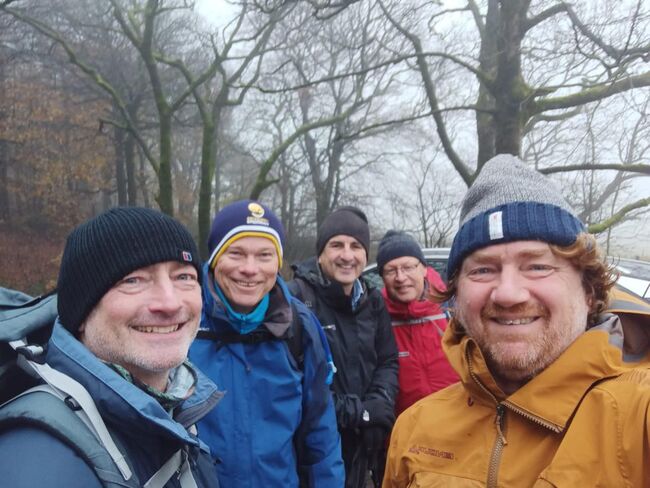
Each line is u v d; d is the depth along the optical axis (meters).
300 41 9.81
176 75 16.34
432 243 13.59
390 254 2.89
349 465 2.42
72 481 0.92
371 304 2.68
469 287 1.34
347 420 2.30
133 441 1.10
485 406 1.37
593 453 1.10
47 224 18.77
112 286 1.18
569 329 1.25
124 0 10.91
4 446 0.95
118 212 1.23
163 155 8.89
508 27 5.44
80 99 18.83
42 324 1.20
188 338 1.28
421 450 1.45
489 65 6.70
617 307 1.43
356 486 2.38
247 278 1.90
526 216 1.26
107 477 0.98
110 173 21.48
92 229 1.19
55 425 0.96
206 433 1.80
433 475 1.36
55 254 15.74
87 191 19.81
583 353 1.19
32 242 16.66
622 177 9.37
